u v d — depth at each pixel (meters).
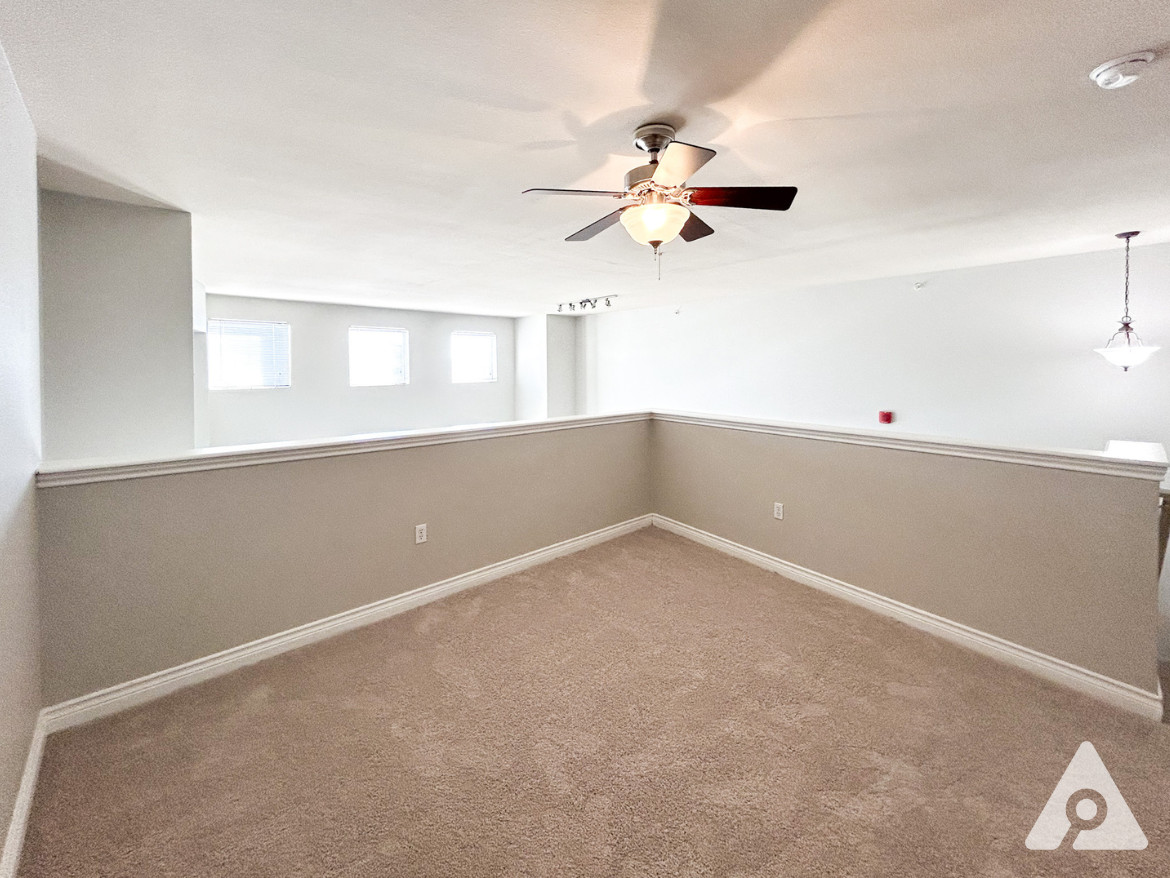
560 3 1.24
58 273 2.57
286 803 1.60
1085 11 1.27
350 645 2.52
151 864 1.40
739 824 1.53
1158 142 2.03
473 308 7.68
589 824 1.53
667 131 1.87
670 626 2.70
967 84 1.61
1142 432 3.86
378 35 1.36
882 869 1.39
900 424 5.12
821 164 2.25
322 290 5.78
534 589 3.13
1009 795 1.64
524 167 2.26
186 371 2.88
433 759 1.78
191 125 1.86
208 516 2.23
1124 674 2.07
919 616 2.68
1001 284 4.45
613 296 6.45
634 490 4.12
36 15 1.25
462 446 3.08
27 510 1.70
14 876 1.37
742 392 6.52
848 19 1.31
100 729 1.92
